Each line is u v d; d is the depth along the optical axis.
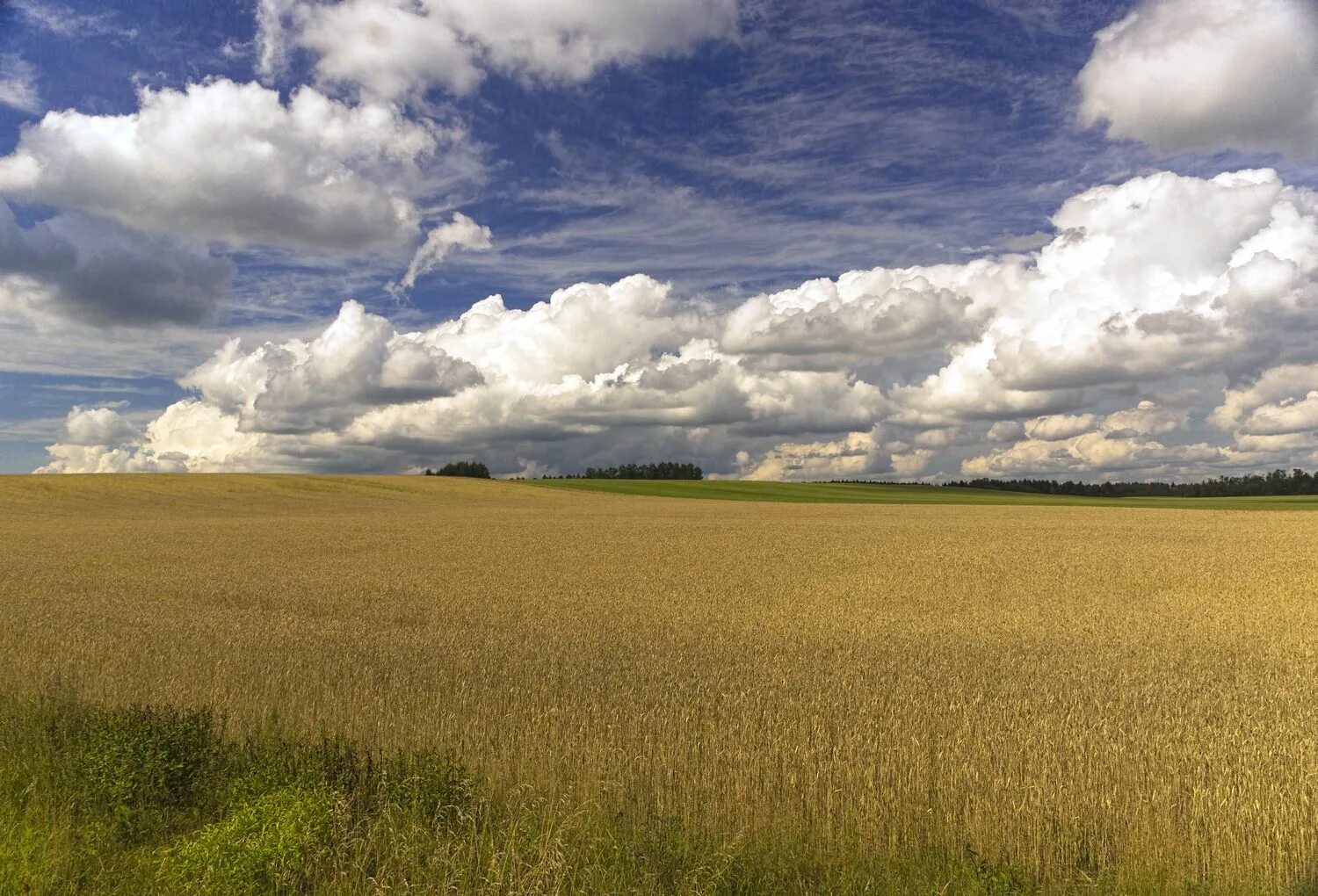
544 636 18.91
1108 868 7.40
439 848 7.16
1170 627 20.91
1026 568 34.69
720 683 13.37
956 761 9.23
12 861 7.04
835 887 7.09
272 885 6.80
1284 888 7.10
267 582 29.44
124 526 57.06
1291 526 60.31
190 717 9.65
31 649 15.86
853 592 27.84
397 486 98.56
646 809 8.19
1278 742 9.91
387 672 14.06
